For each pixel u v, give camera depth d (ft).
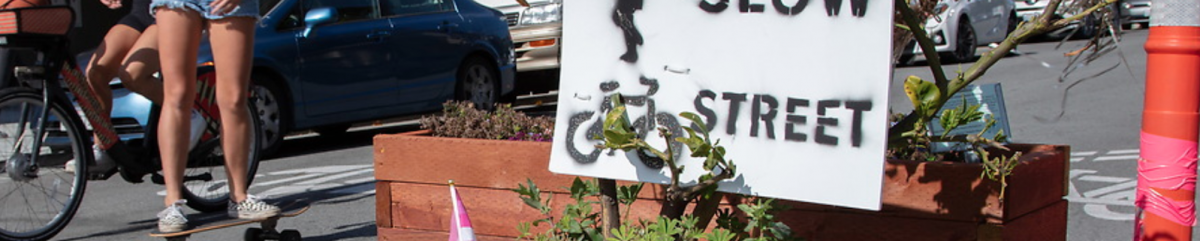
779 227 9.73
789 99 8.38
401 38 29.96
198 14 14.02
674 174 8.52
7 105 15.25
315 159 26.99
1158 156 8.89
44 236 15.56
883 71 8.04
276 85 26.68
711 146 8.30
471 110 14.38
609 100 8.96
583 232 9.93
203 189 18.39
